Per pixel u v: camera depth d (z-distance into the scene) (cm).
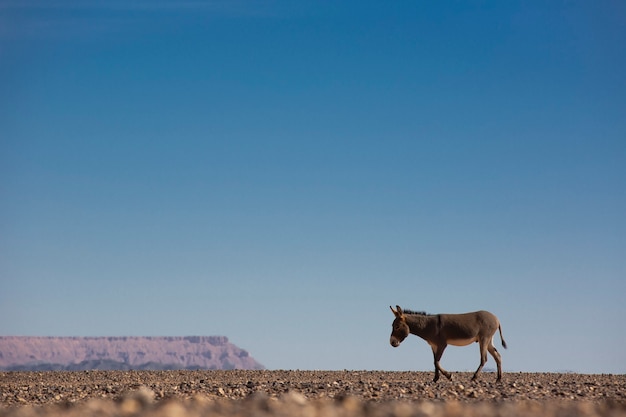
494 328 10894
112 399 7775
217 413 5556
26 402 8075
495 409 5962
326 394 8162
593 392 8625
